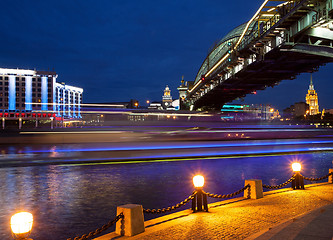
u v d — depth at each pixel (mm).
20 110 140000
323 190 10695
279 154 26547
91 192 11531
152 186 12680
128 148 31922
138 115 86125
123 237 5852
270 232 5520
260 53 43500
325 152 28547
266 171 16797
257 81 63938
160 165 19578
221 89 75750
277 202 8742
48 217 8289
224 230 6109
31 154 26109
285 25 34750
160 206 9469
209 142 39656
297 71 48812
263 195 9812
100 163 20672
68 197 10664
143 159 22359
